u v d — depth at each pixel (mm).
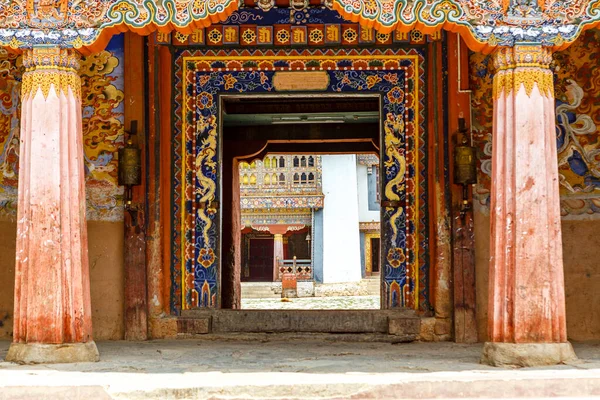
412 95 9328
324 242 26172
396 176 9305
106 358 7184
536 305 6590
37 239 6754
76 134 6996
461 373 6078
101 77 9234
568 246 8883
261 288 25828
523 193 6688
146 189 9078
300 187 26359
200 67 9422
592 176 8906
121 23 6941
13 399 5562
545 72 6855
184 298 9281
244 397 5586
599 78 8938
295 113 12508
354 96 9477
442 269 8969
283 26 9375
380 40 9289
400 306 9195
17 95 9055
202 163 9375
